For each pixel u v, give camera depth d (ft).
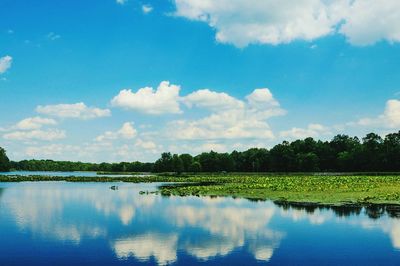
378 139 441.68
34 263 65.41
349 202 130.31
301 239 79.20
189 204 136.77
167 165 631.15
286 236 81.92
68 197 171.32
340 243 75.66
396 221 96.48
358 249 71.51
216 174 509.35
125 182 314.14
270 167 535.19
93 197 170.30
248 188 196.13
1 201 155.33
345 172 460.14
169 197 164.66
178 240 79.51
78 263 64.95
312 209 117.08
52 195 182.91
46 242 79.25
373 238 79.36
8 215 115.03
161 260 65.87
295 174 437.58
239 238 80.64
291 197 148.56
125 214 114.73
